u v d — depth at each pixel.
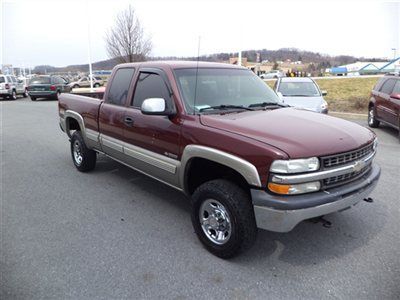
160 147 3.97
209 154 3.29
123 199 4.93
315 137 3.09
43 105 20.11
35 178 5.92
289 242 3.68
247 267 3.24
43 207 4.67
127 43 22.94
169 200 4.88
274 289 2.93
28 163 6.90
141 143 4.29
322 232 3.89
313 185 2.94
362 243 3.65
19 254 3.48
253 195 2.97
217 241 3.38
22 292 2.90
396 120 8.78
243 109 3.95
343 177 3.16
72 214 4.44
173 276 3.11
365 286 2.95
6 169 6.49
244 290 2.92
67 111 6.20
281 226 2.90
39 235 3.88
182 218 4.30
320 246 3.60
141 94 4.43
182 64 4.26
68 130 6.47
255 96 4.37
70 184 5.59
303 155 2.85
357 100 15.20
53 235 3.87
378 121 10.38
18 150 8.08
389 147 7.95
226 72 4.49
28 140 9.28
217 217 3.36
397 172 6.00
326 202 2.95
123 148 4.69
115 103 4.92
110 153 5.16
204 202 3.44
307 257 3.40
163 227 4.06
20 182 5.71
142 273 3.15
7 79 25.09
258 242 3.68
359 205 4.60
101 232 3.94
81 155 6.04
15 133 10.41
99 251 3.53
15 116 14.66
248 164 2.97
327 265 3.26
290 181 2.83
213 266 3.26
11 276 3.12
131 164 4.69
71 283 3.01
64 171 6.32
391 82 9.66
